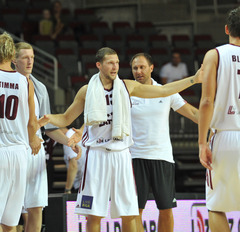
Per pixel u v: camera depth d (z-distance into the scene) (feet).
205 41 136.26
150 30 142.72
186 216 49.65
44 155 42.98
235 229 49.57
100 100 37.01
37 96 43.55
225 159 32.22
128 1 156.97
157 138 44.32
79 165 60.34
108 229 47.85
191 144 84.69
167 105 45.09
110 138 37.24
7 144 35.27
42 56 118.52
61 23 133.49
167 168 44.34
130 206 36.91
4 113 35.17
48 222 47.21
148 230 48.93
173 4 156.46
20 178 35.91
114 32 142.31
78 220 47.57
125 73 111.24
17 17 138.41
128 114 37.47
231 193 32.42
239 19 32.17
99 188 36.96
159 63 123.03
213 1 155.84
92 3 158.20
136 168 44.06
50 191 57.31
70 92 106.63
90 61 120.57
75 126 76.28
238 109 32.35
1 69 35.50
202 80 32.35
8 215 35.91
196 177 81.92
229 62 31.86
